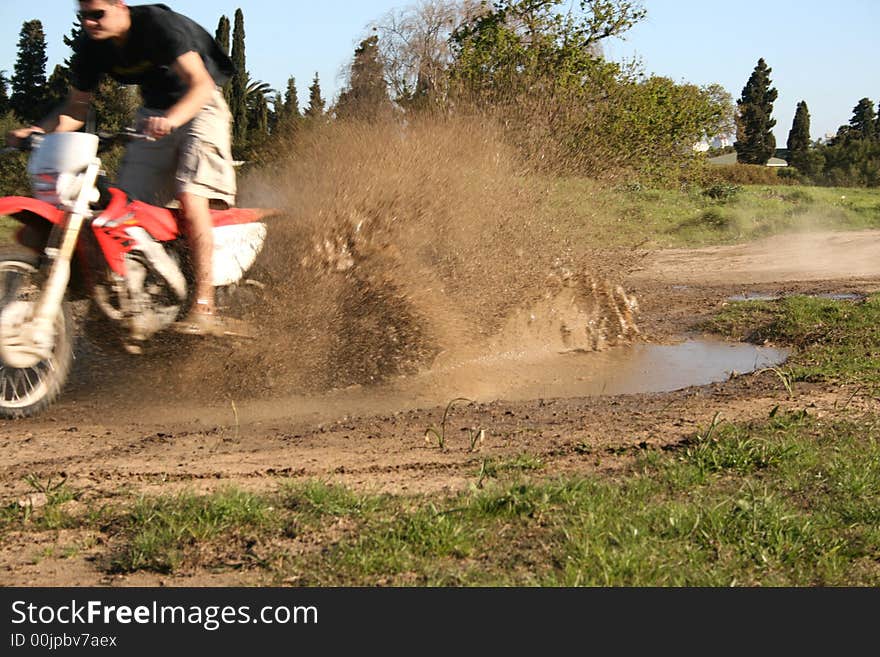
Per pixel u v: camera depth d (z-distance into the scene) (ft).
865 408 23.21
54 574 13.58
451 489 16.92
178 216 21.94
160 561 13.80
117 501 16.17
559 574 13.39
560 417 22.81
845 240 78.69
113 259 20.62
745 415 22.62
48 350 20.42
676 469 17.79
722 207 94.17
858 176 210.59
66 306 22.02
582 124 46.62
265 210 24.52
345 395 25.61
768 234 84.69
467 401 25.36
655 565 13.57
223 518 15.07
